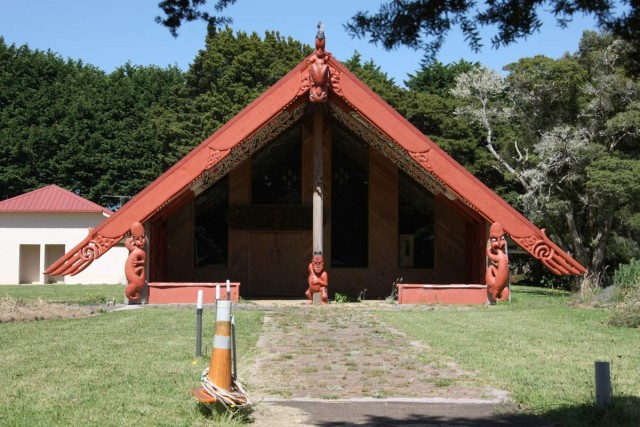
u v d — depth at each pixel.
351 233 27.62
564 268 22.64
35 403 7.97
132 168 54.41
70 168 53.62
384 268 27.55
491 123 47.00
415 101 48.44
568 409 7.78
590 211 39.25
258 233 27.77
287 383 9.53
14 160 53.12
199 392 7.62
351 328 15.92
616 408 7.31
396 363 11.02
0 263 43.31
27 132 53.00
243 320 17.06
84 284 42.59
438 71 58.09
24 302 19.02
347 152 27.72
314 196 23.70
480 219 23.89
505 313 19.27
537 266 45.16
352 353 12.00
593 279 31.81
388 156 25.02
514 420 7.63
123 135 54.50
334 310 20.77
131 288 21.86
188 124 52.03
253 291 27.64
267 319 17.86
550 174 38.00
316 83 21.89
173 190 22.06
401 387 9.30
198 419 7.43
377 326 16.31
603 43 37.81
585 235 40.78
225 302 7.70
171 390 8.69
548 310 19.70
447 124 47.31
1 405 7.82
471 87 42.38
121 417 7.43
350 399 8.58
